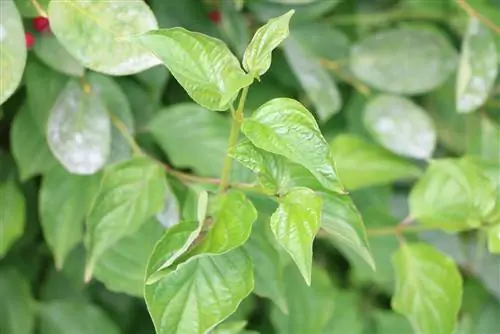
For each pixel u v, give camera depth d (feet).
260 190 2.58
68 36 2.64
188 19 3.12
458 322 3.31
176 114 2.99
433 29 3.27
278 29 2.42
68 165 2.83
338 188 2.41
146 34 2.42
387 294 3.43
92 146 2.84
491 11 3.20
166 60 2.43
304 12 3.19
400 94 3.34
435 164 2.86
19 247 3.17
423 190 2.88
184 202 2.87
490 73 3.11
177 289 2.50
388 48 3.22
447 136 3.38
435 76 3.24
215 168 2.97
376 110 3.20
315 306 3.15
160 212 2.84
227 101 2.41
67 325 3.10
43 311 3.10
